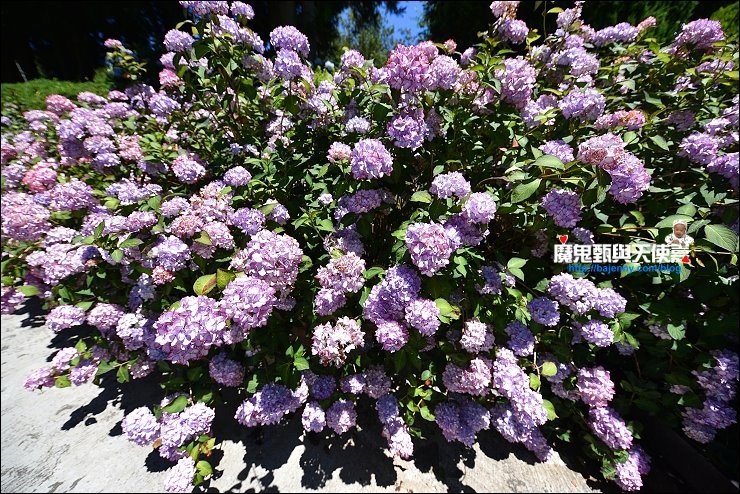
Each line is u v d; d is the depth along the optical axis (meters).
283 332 1.78
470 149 1.99
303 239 2.08
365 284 1.77
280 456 1.77
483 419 1.65
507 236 2.08
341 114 2.10
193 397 1.76
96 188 2.79
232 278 1.54
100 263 2.20
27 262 2.61
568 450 1.86
